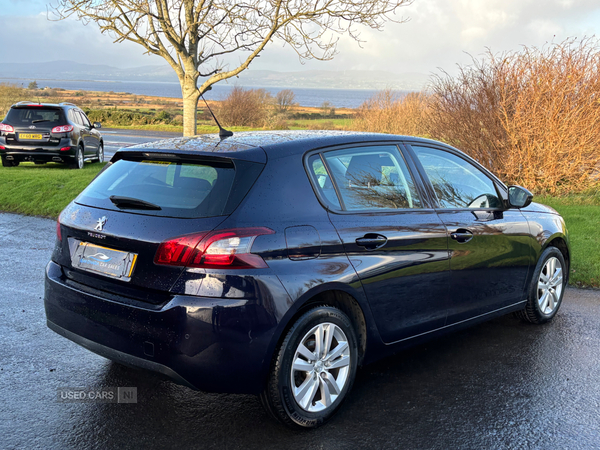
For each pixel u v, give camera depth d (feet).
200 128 127.95
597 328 15.72
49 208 31.68
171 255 9.05
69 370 12.18
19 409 10.39
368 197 11.32
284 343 9.47
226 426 10.03
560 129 36.81
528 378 12.33
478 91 39.52
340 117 193.36
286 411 9.62
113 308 9.55
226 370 9.05
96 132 54.90
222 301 8.89
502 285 14.24
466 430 10.06
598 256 22.52
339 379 10.59
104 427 9.86
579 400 11.31
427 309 12.23
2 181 37.35
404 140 12.84
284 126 146.10
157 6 30.07
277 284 9.25
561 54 36.78
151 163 10.83
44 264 20.89
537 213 15.78
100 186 10.98
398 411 10.75
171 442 9.44
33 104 46.47
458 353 13.76
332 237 10.19
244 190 9.52
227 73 31.48
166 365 9.08
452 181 13.48
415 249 11.62
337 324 10.34
